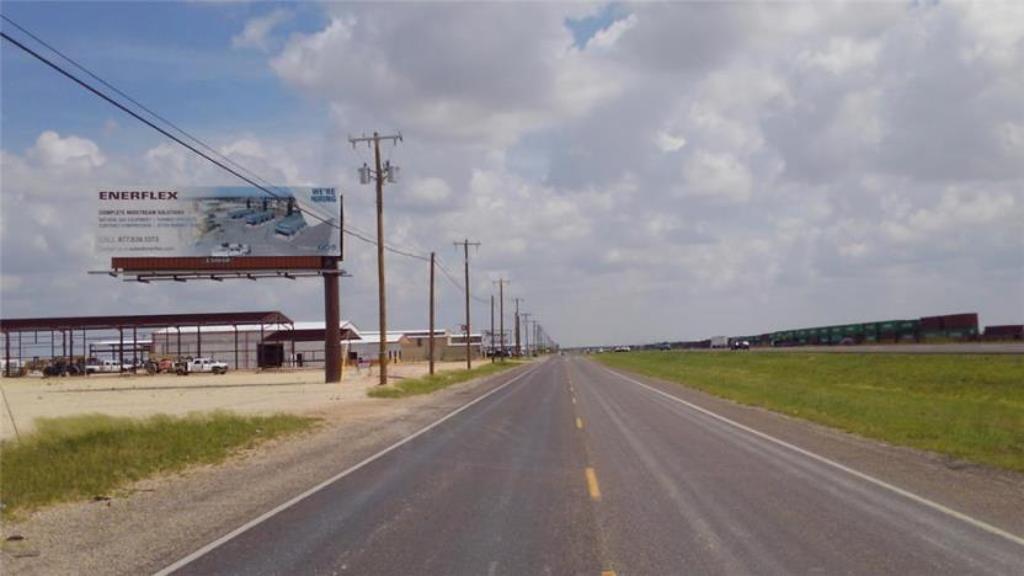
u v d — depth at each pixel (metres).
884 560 9.04
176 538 10.59
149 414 32.91
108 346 125.44
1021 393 35.75
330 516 11.78
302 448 20.78
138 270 61.03
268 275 61.69
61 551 10.02
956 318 87.31
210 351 115.31
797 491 13.55
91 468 16.19
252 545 10.07
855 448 19.47
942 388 41.38
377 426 26.80
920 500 12.68
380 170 51.50
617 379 62.94
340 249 61.34
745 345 145.25
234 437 22.06
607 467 16.55
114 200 61.28
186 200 61.41
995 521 11.10
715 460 17.47
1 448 19.25
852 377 53.12
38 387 63.31
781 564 8.89
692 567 8.79
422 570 8.80
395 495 13.49
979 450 18.66
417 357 155.25
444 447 20.48
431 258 69.00
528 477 15.34
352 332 140.12
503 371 88.56
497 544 9.94
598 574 8.55
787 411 30.34
